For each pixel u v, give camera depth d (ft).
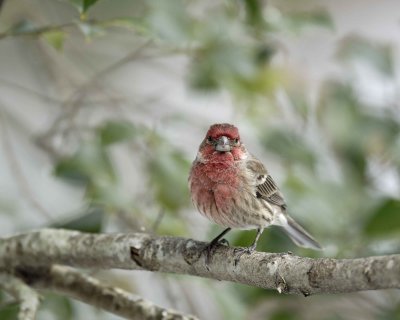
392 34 55.47
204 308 41.16
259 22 37.42
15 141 46.50
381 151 40.96
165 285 38.32
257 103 40.78
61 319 34.12
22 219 40.98
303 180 36.32
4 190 42.73
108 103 40.96
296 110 41.19
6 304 29.27
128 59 39.42
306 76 44.57
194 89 39.34
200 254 26.76
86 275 31.14
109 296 30.04
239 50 38.14
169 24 33.27
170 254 27.43
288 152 39.11
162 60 51.72
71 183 34.60
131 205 32.65
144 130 35.24
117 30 43.47
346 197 37.73
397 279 19.77
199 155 32.19
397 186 39.65
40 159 45.88
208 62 37.88
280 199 34.12
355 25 55.98
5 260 30.68
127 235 28.84
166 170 33.96
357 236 33.65
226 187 31.58
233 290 35.06
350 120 41.06
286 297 35.86
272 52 40.01
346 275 20.94
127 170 44.11
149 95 47.50
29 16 42.45
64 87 43.32
